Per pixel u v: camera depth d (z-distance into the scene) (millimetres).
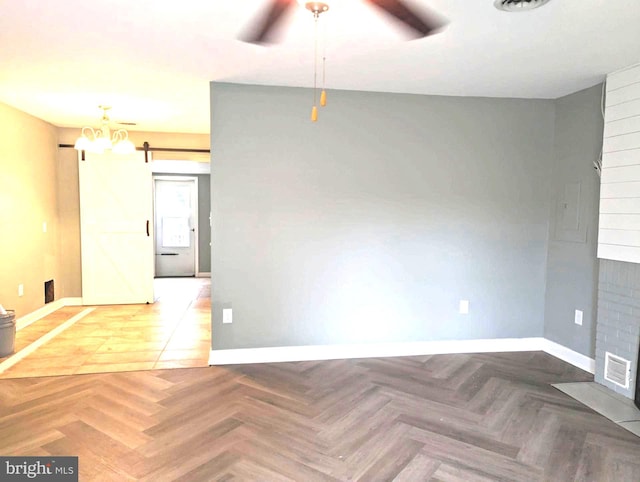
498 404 2898
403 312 3857
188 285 7586
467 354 3908
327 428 2553
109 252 5770
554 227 3926
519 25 2326
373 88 3600
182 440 2398
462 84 3457
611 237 3137
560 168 3859
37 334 4359
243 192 3551
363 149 3713
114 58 2865
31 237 4793
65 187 5598
